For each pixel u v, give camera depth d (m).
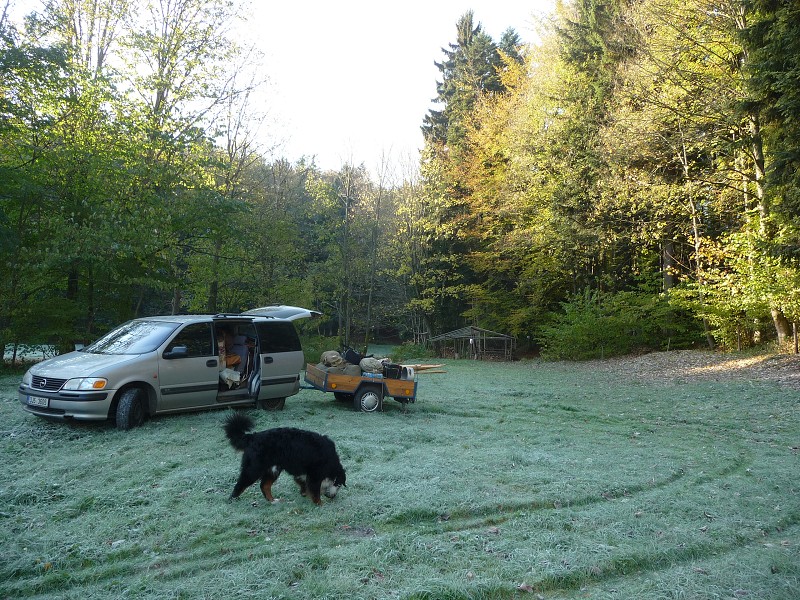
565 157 28.47
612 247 27.59
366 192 37.12
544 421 10.94
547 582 3.97
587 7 28.81
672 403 13.22
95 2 20.05
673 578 4.05
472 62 44.31
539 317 34.72
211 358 9.61
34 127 16.67
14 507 5.27
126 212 17.73
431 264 38.97
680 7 21.31
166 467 6.62
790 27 15.31
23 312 16.28
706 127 21.56
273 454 5.42
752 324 20.98
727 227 23.22
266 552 4.34
